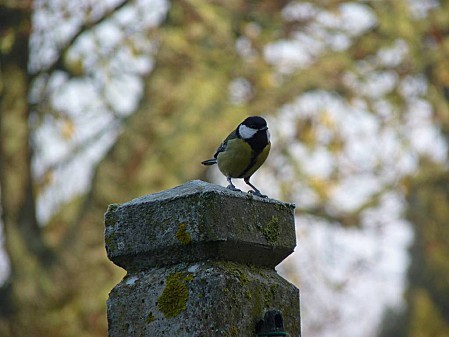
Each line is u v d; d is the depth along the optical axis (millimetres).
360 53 15828
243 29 15406
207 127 14914
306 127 15422
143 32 14508
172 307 3301
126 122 15164
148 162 14984
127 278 3436
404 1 15352
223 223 3320
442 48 15594
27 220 15031
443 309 21938
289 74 15539
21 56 14508
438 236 18562
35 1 13797
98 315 14383
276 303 3465
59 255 14852
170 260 3387
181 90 15016
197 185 3420
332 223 16766
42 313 14234
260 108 15188
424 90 16078
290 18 15516
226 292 3266
